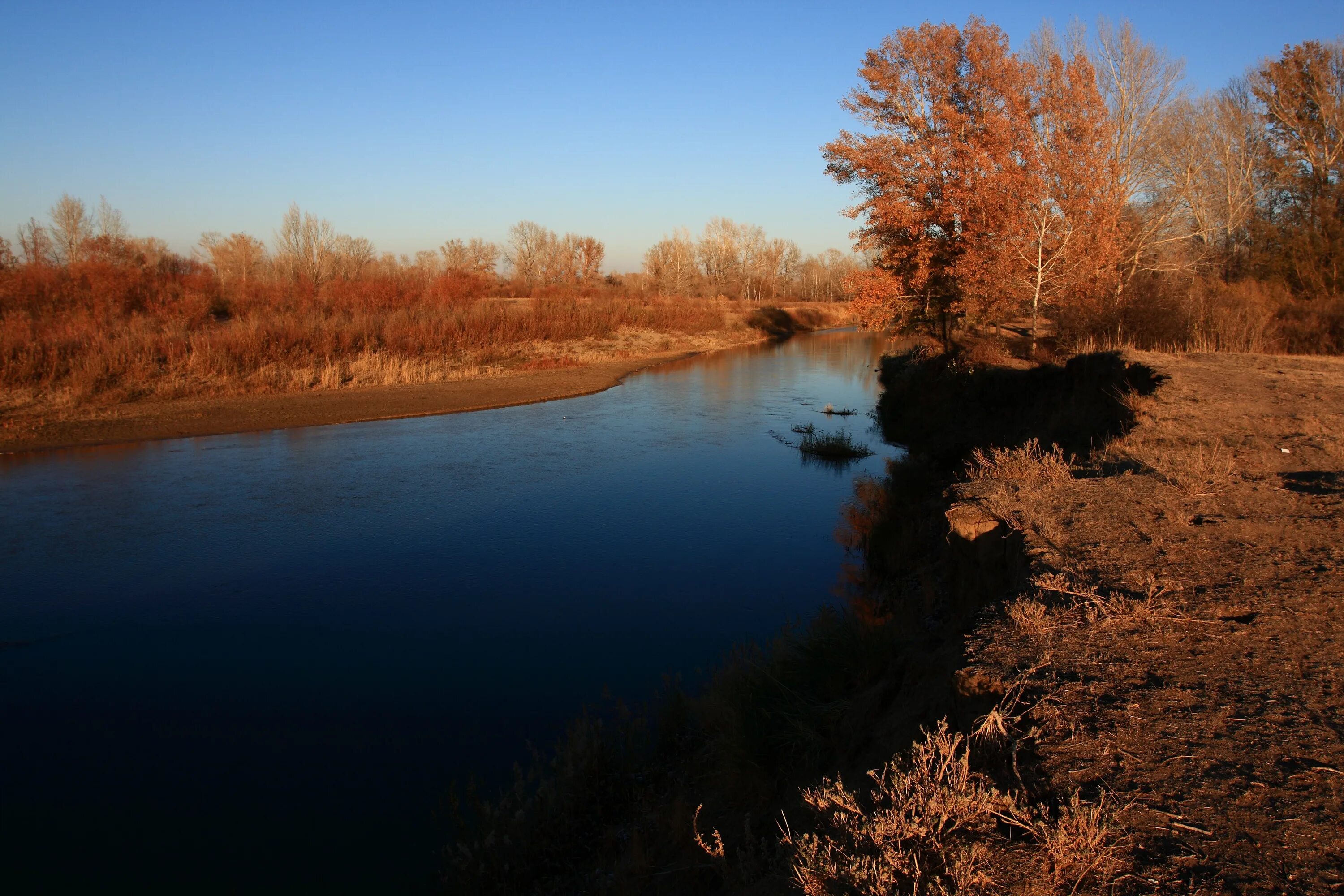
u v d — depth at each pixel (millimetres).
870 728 5363
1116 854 2680
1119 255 25109
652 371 39375
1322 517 5902
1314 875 2479
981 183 24891
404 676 8547
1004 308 25141
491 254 89188
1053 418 14625
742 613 10047
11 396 23312
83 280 41812
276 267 65125
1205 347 18141
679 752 6680
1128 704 3566
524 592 10906
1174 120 34781
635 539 13203
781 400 29500
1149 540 5656
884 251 31250
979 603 6465
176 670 8750
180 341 28797
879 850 2883
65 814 6316
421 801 6434
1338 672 3699
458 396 28234
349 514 14633
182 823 6188
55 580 11430
